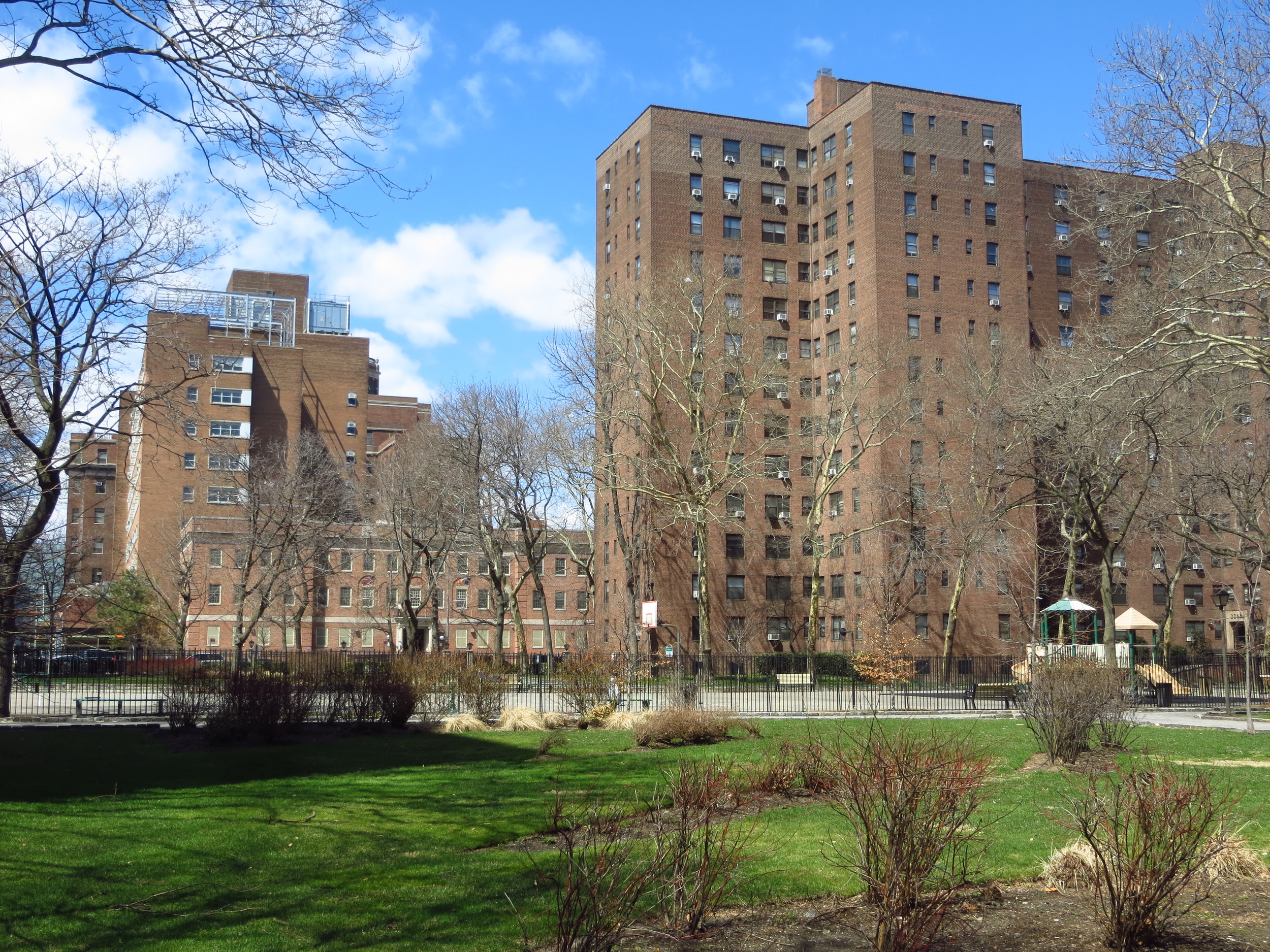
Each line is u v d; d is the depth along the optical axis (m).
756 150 78.25
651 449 62.06
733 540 74.00
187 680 24.41
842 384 62.91
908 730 15.53
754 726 23.73
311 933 8.70
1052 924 9.26
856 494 72.25
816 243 77.94
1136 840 9.20
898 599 63.84
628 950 8.52
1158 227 42.31
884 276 71.56
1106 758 19.36
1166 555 72.56
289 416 100.12
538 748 21.28
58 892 9.77
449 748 21.55
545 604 59.53
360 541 76.94
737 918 9.34
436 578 60.31
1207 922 9.34
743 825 12.46
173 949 8.28
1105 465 41.22
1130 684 36.53
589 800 14.52
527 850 11.41
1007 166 75.50
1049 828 12.58
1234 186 24.53
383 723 25.36
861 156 73.81
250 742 22.62
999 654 63.69
